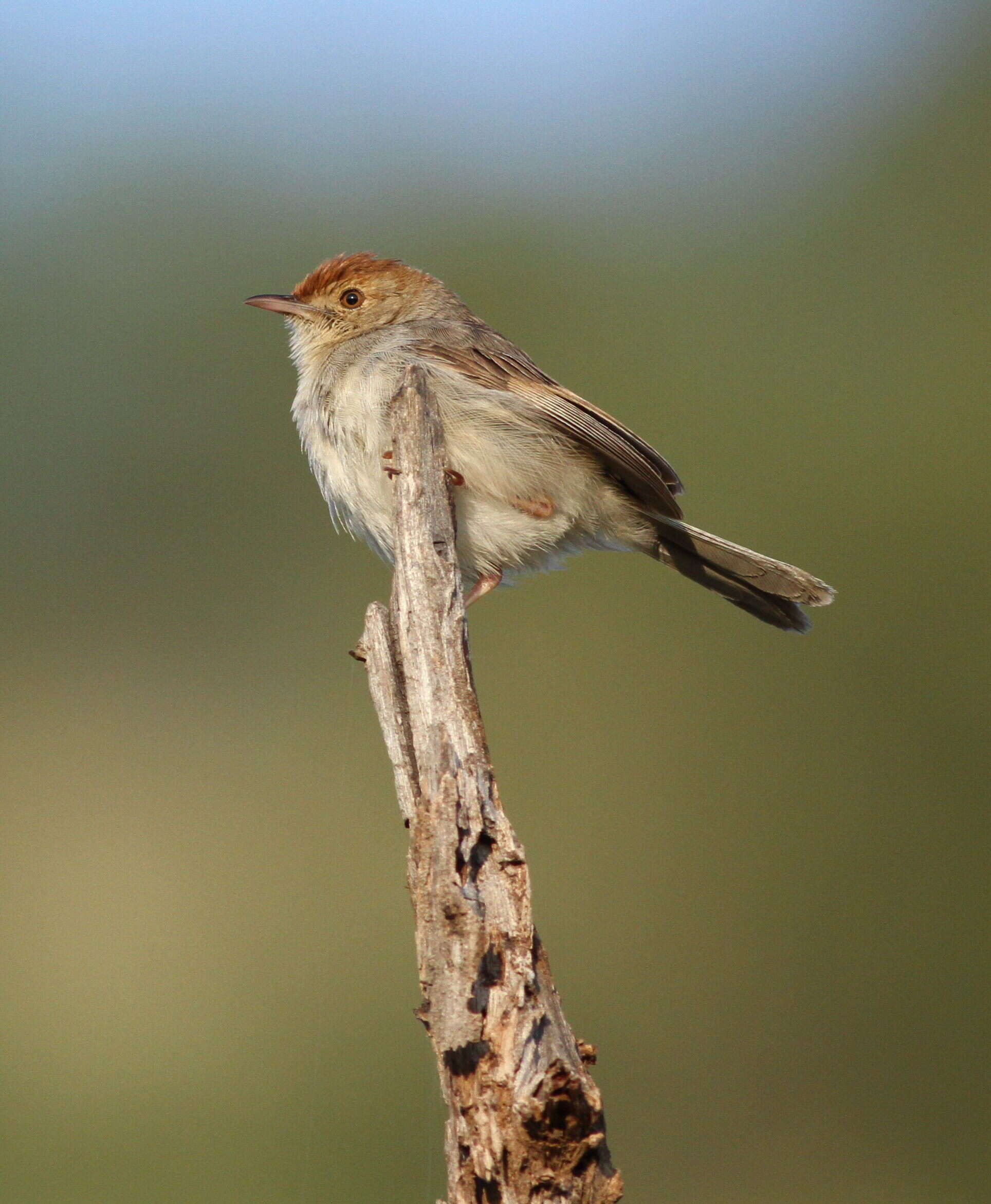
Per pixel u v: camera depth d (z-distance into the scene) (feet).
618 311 62.59
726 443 58.54
